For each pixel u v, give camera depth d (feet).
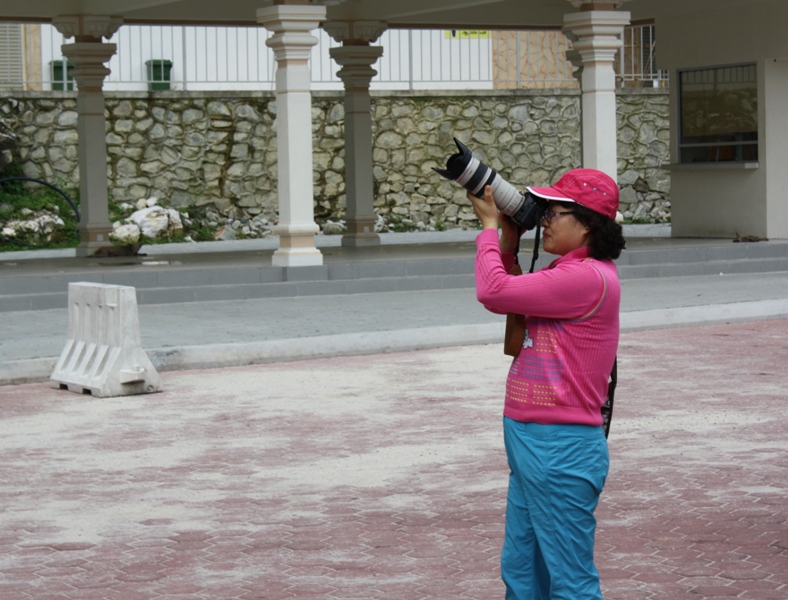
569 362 14.80
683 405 34.96
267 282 60.95
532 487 14.88
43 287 57.77
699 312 52.16
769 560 20.98
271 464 28.63
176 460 29.17
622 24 65.16
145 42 102.01
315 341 44.60
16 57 98.53
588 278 14.73
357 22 81.05
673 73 84.33
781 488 25.71
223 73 103.86
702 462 28.12
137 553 21.99
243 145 99.81
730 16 79.05
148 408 35.76
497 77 113.29
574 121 109.19
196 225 97.30
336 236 99.45
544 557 14.94
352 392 37.76
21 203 92.38
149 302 57.77
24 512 24.82
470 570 20.65
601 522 23.38
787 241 75.00
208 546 22.33
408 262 63.77
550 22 86.48
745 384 38.14
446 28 86.17
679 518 23.59
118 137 96.02
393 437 31.30
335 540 22.56
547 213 15.35
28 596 19.71
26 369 40.45
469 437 31.17
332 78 108.88
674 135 84.69
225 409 35.37
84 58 76.43
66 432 32.50
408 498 25.41
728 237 80.94
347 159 83.35
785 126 77.97
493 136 106.83
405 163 104.06
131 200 96.58
